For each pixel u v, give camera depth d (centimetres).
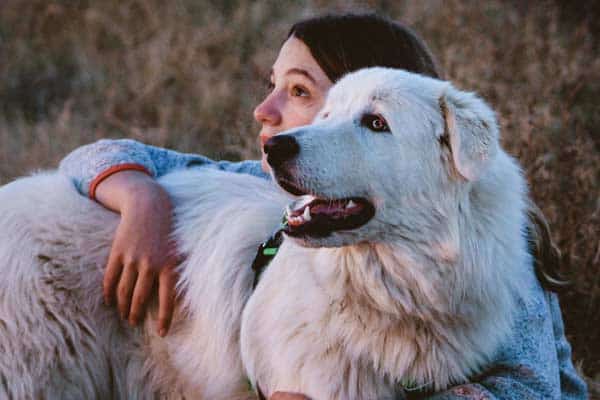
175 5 976
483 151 283
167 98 778
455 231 290
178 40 888
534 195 532
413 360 300
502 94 648
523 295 312
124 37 925
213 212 354
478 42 760
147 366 355
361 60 364
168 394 356
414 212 293
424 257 294
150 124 751
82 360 347
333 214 288
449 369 300
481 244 296
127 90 810
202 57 845
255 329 320
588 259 503
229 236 343
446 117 298
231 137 680
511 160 324
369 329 298
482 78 689
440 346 300
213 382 339
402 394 304
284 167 280
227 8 979
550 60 714
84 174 361
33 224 350
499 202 303
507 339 307
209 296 336
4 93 855
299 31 368
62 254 346
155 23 934
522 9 852
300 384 303
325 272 299
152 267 331
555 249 358
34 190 364
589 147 592
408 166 293
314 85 359
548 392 307
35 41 939
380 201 290
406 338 299
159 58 844
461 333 299
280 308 309
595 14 845
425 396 304
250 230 344
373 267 297
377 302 297
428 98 302
